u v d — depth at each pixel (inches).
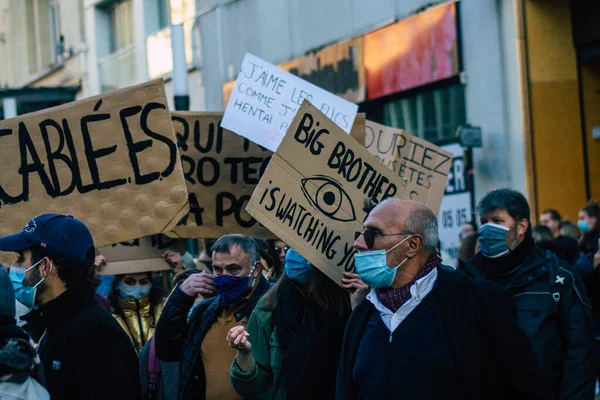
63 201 210.8
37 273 159.5
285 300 187.2
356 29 596.7
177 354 199.3
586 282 269.4
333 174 190.2
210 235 245.1
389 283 156.5
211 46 783.1
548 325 197.3
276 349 186.7
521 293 201.0
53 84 990.4
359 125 241.0
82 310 160.6
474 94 506.3
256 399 193.8
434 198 276.1
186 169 244.7
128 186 208.4
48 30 1022.4
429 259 158.2
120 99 209.6
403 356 151.3
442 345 150.3
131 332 249.3
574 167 486.0
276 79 237.9
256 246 199.6
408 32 546.0
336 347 183.2
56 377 156.7
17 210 212.5
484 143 501.0
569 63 487.8
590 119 491.5
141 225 207.5
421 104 551.2
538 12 481.7
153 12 843.4
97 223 209.0
